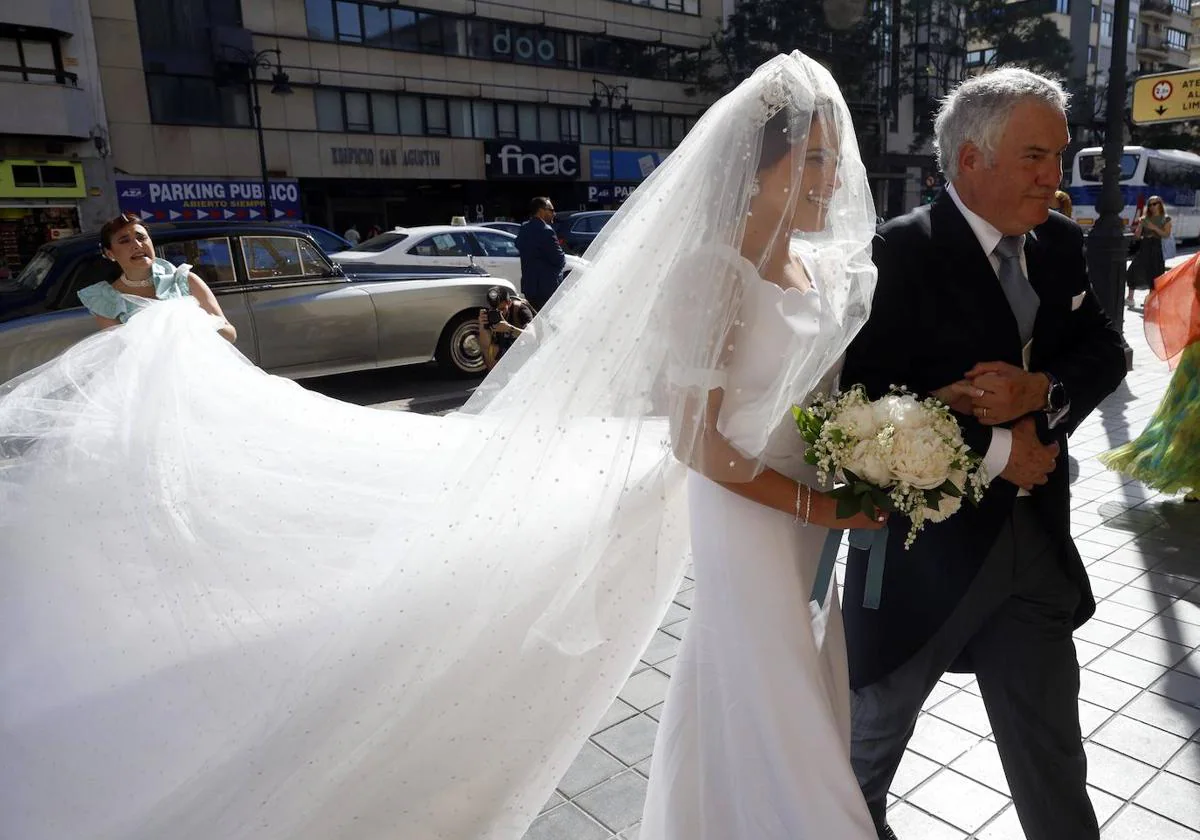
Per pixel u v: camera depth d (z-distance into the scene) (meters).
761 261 1.45
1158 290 4.11
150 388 2.41
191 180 23.62
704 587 1.55
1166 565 3.63
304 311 6.95
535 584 1.64
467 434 1.74
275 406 2.45
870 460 1.38
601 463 1.58
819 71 1.47
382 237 10.77
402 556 1.73
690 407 1.41
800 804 1.46
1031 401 1.58
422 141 28.31
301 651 1.78
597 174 32.69
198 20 23.20
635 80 33.12
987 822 2.18
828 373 1.67
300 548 1.91
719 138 1.41
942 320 1.65
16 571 2.04
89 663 1.92
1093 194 24.80
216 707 1.79
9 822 1.79
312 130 25.89
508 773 1.74
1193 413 4.11
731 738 1.51
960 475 1.42
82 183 21.33
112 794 1.77
